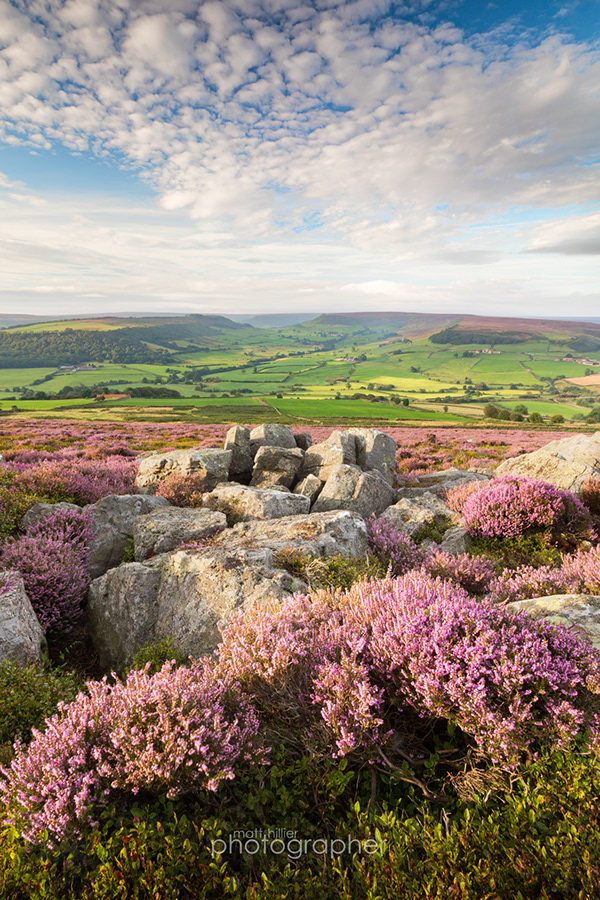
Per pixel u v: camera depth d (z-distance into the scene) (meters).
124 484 13.16
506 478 11.66
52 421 71.00
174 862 2.56
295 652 3.83
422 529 10.28
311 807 3.16
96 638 6.87
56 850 2.72
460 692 3.29
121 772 3.03
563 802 2.73
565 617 4.98
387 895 2.35
